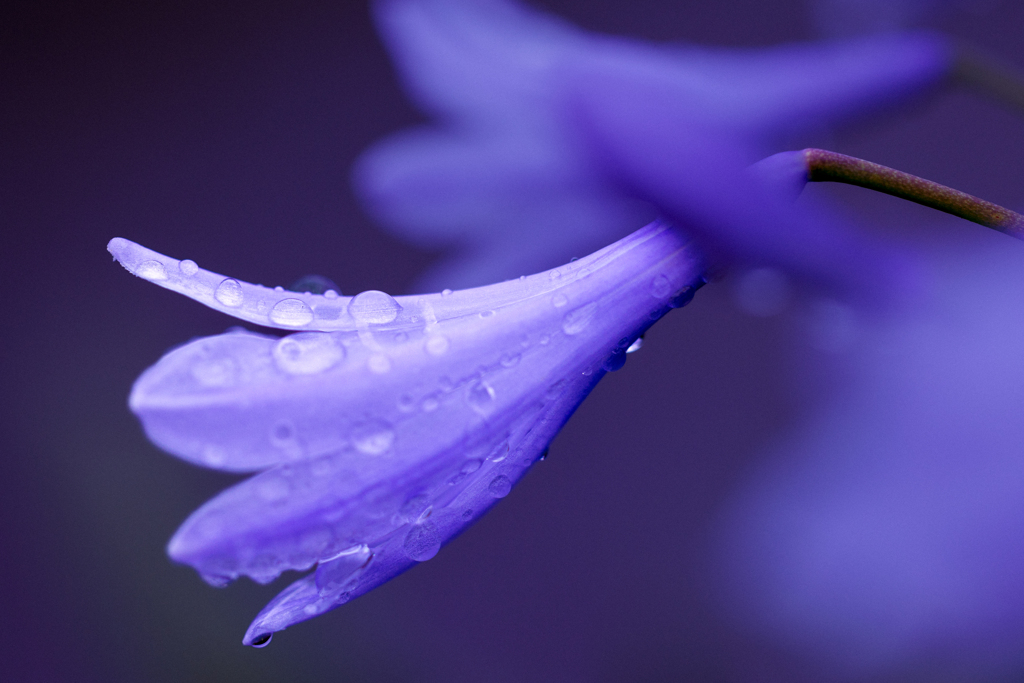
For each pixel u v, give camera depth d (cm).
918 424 20
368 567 18
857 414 21
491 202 29
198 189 61
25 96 64
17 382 53
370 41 64
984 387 20
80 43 66
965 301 20
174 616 41
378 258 58
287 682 40
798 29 56
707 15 58
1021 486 20
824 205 16
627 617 48
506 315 18
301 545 17
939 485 20
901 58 24
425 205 29
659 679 46
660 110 16
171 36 66
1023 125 50
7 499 47
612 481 52
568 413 18
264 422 17
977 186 50
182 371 17
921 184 18
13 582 45
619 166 16
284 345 18
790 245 16
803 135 25
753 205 16
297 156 61
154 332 55
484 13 27
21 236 60
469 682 47
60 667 44
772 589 22
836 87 24
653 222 19
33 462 49
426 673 46
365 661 44
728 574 44
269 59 64
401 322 18
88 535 44
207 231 59
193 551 17
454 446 18
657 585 49
